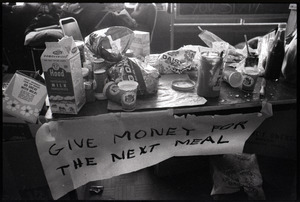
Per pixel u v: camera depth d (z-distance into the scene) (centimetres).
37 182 153
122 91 117
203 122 133
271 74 150
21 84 124
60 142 124
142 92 130
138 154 139
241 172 165
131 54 155
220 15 217
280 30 144
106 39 137
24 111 123
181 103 125
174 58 157
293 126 154
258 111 135
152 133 132
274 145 163
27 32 272
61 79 110
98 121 121
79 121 119
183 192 173
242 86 138
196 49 166
